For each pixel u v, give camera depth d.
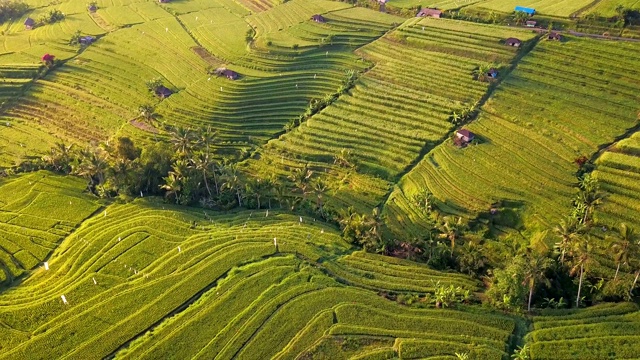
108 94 149.75
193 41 172.75
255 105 141.38
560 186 105.00
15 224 105.19
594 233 93.88
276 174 120.62
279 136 132.50
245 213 107.06
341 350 73.94
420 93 137.38
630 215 96.06
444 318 78.50
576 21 150.62
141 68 159.75
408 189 111.75
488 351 72.50
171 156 115.69
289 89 145.88
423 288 85.56
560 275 87.50
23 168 124.50
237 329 77.25
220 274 87.94
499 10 162.00
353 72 144.25
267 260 90.31
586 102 126.69
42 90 152.88
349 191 113.25
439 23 162.62
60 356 74.50
